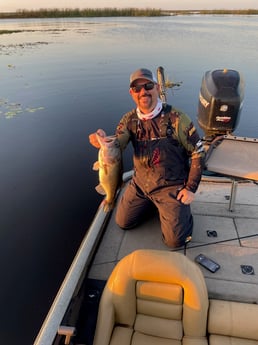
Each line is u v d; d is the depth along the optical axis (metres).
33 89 10.64
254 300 2.15
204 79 3.57
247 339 1.98
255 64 13.90
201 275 2.01
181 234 2.52
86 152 6.43
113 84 11.15
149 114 2.33
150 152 2.42
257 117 8.50
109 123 7.82
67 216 4.61
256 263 2.43
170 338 1.97
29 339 2.97
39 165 5.93
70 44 19.78
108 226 2.91
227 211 3.00
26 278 3.63
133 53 16.89
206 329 2.00
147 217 2.97
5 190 5.17
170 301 1.97
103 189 2.35
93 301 2.23
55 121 7.98
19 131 7.37
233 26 33.00
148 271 1.95
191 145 2.36
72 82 11.46
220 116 3.41
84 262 2.41
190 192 2.43
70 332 1.84
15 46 18.88
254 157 2.63
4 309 3.27
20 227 4.39
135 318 2.06
